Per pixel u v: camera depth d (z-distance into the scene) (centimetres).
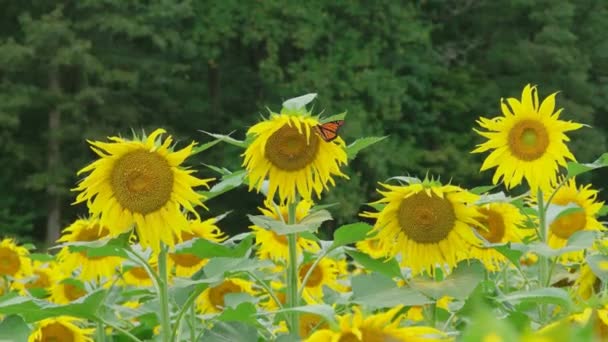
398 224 465
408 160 4150
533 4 4609
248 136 477
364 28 4356
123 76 3884
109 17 3934
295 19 4200
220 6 4178
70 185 3981
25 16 3909
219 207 3869
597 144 4334
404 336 279
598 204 632
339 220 3731
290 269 473
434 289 428
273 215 592
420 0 4625
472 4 4884
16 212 4122
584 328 164
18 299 409
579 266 565
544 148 548
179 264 598
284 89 4134
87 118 4022
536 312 471
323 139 477
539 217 544
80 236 618
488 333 158
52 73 4003
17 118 3897
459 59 4941
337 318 299
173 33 4047
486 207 523
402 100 4350
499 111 4528
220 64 4431
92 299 415
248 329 416
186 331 531
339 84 4153
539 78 4575
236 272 441
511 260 482
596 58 4888
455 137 4453
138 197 444
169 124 4228
